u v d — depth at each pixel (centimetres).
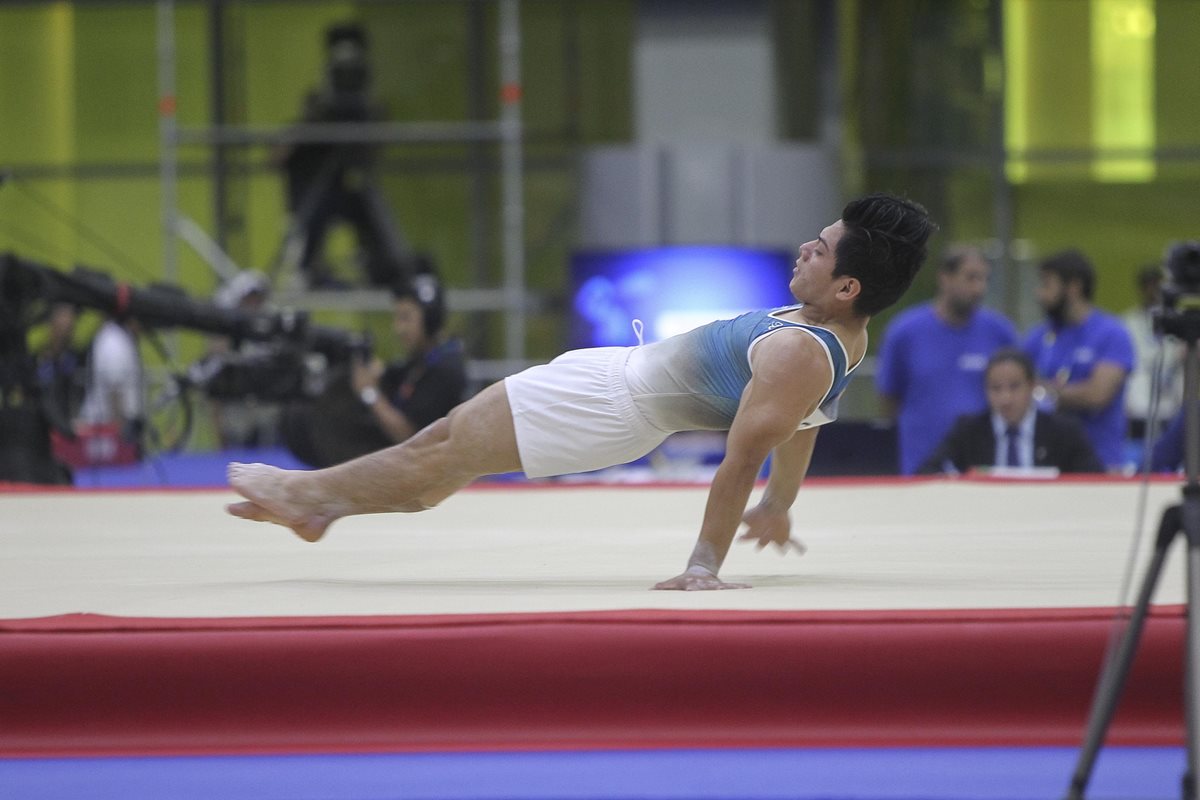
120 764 941
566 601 1060
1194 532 829
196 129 4588
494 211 4588
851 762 927
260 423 4006
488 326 4509
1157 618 973
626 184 4469
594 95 4634
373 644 969
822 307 1112
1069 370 2416
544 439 1156
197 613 1020
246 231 4559
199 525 1681
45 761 952
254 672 966
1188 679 821
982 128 4700
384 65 4644
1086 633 967
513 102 4250
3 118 4634
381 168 4609
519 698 969
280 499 1175
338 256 4491
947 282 2366
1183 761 930
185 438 2941
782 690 966
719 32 4575
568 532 1596
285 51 4600
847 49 4675
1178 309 891
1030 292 4600
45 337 3541
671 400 1148
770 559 1352
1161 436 2105
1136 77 4688
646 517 1736
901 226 1093
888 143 4694
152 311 2377
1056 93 4709
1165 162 4691
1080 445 2183
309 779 902
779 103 4647
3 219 4578
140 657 966
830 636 966
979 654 966
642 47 4588
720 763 927
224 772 920
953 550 1410
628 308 3700
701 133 4600
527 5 4616
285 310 2503
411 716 969
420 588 1156
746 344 1124
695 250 3681
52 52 4619
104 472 3394
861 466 2405
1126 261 4728
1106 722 823
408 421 2397
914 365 2389
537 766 923
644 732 967
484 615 984
